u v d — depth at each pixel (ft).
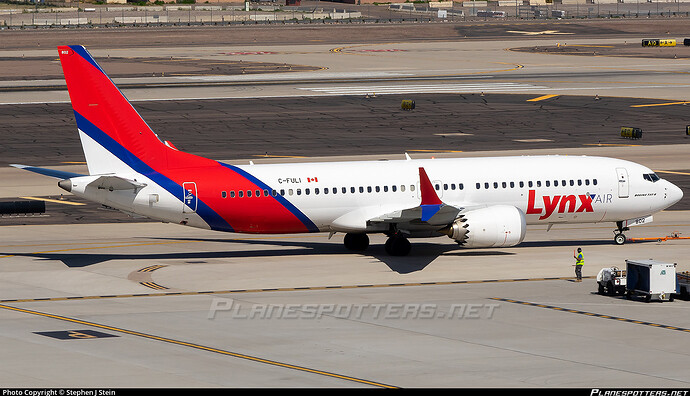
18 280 440.04
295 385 280.31
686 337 342.23
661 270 398.62
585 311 382.01
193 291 419.13
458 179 500.33
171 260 490.08
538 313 378.32
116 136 465.06
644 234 566.77
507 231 476.54
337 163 499.92
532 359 312.29
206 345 327.67
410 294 411.75
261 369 298.35
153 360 307.99
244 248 525.34
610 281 408.46
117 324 358.02
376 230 495.41
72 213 630.74
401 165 503.20
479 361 309.42
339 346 327.47
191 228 590.55
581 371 298.35
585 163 520.01
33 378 286.05
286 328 352.69
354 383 283.79
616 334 345.92
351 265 476.13
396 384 283.38
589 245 532.73
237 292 416.87
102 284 432.66
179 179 470.80
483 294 411.75
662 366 304.71
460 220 475.72
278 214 481.87
